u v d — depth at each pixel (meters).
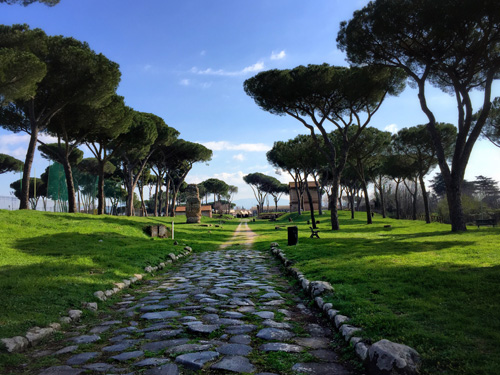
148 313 6.33
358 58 22.59
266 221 59.44
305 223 43.12
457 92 19.50
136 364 3.95
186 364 3.90
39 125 22.80
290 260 11.80
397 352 3.44
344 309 5.47
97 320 6.04
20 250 12.09
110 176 57.28
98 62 22.58
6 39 20.11
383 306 5.46
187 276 10.58
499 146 30.25
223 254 16.41
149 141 33.84
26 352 4.48
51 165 44.69
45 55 21.22
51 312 5.89
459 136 19.59
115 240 16.52
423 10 17.70
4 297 6.28
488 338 3.91
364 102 26.69
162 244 17.09
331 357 4.11
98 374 3.70
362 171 36.84
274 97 27.03
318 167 45.62
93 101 23.22
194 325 5.41
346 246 14.57
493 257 9.38
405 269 8.24
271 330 5.13
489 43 18.12
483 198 52.69
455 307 5.14
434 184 87.69
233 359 4.02
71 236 16.17
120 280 9.01
